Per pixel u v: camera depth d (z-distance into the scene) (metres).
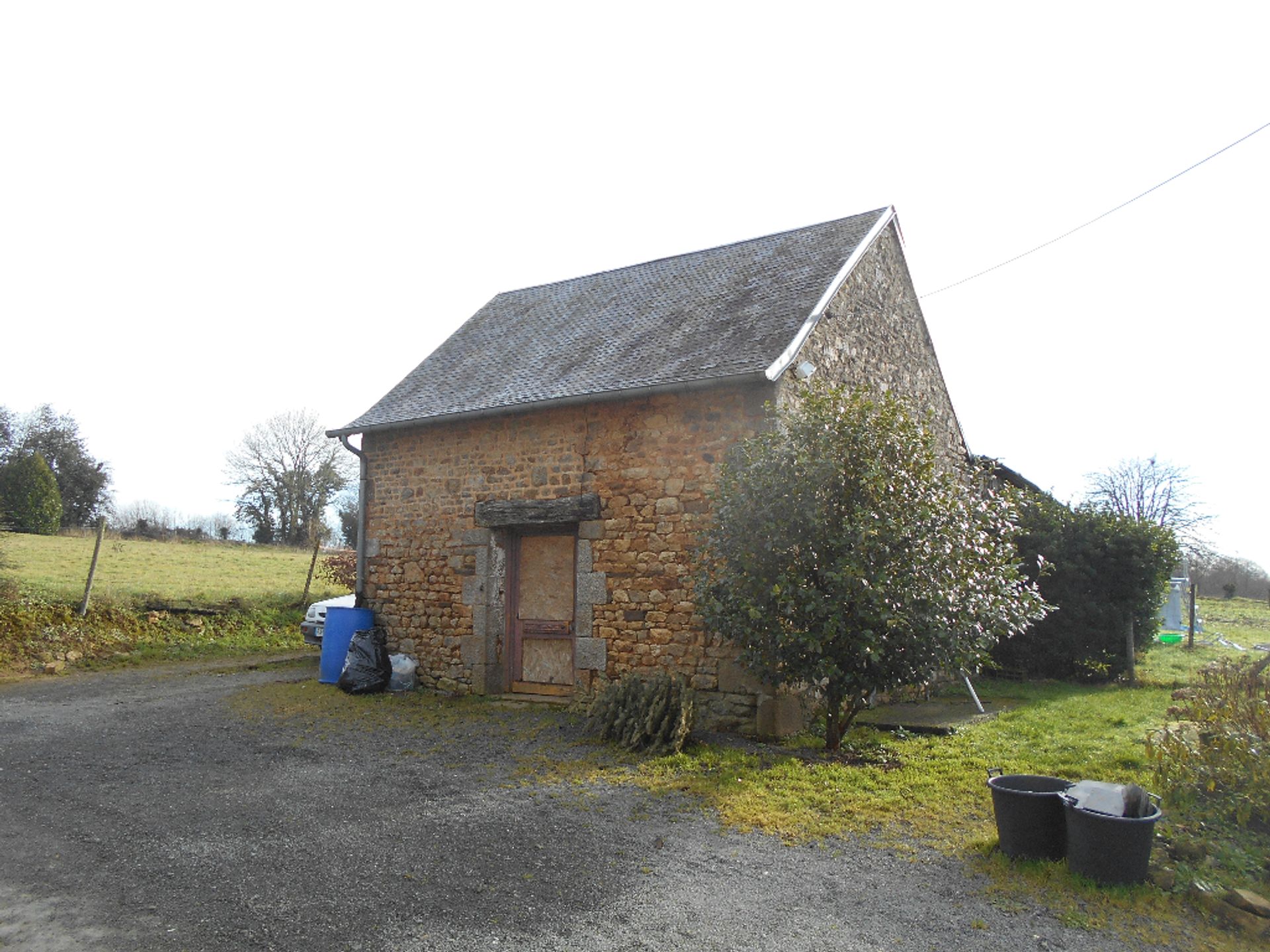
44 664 12.02
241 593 17.19
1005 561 7.83
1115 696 10.45
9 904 4.33
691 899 4.40
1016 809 4.83
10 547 20.17
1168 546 12.19
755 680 8.20
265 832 5.42
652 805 5.99
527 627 10.49
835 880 4.64
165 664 12.96
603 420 9.66
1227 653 15.90
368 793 6.28
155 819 5.66
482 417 10.59
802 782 6.38
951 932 4.04
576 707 8.90
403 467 11.52
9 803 6.01
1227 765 5.10
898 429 7.30
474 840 5.27
